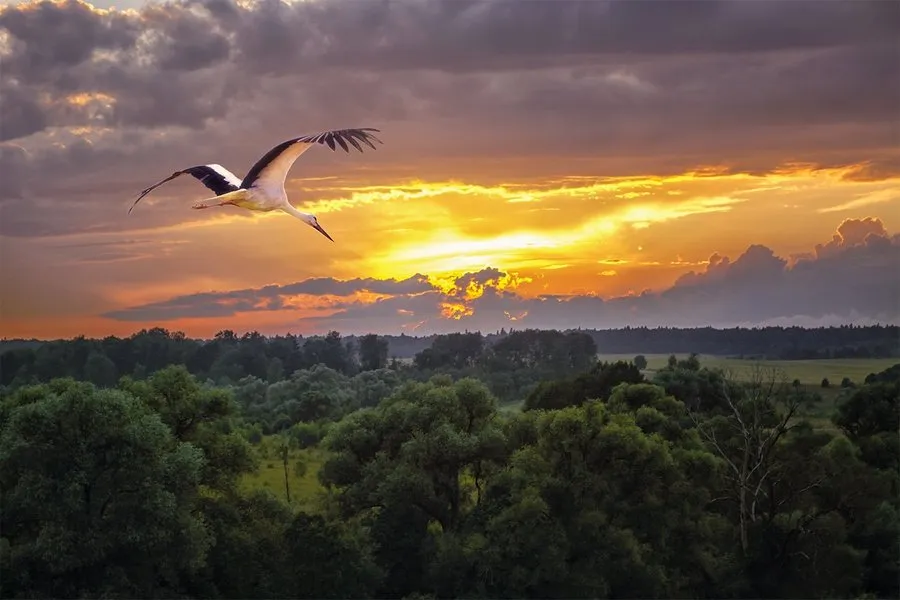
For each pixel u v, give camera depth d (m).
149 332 176.62
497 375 153.25
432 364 172.12
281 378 173.88
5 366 142.50
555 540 56.47
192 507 53.88
